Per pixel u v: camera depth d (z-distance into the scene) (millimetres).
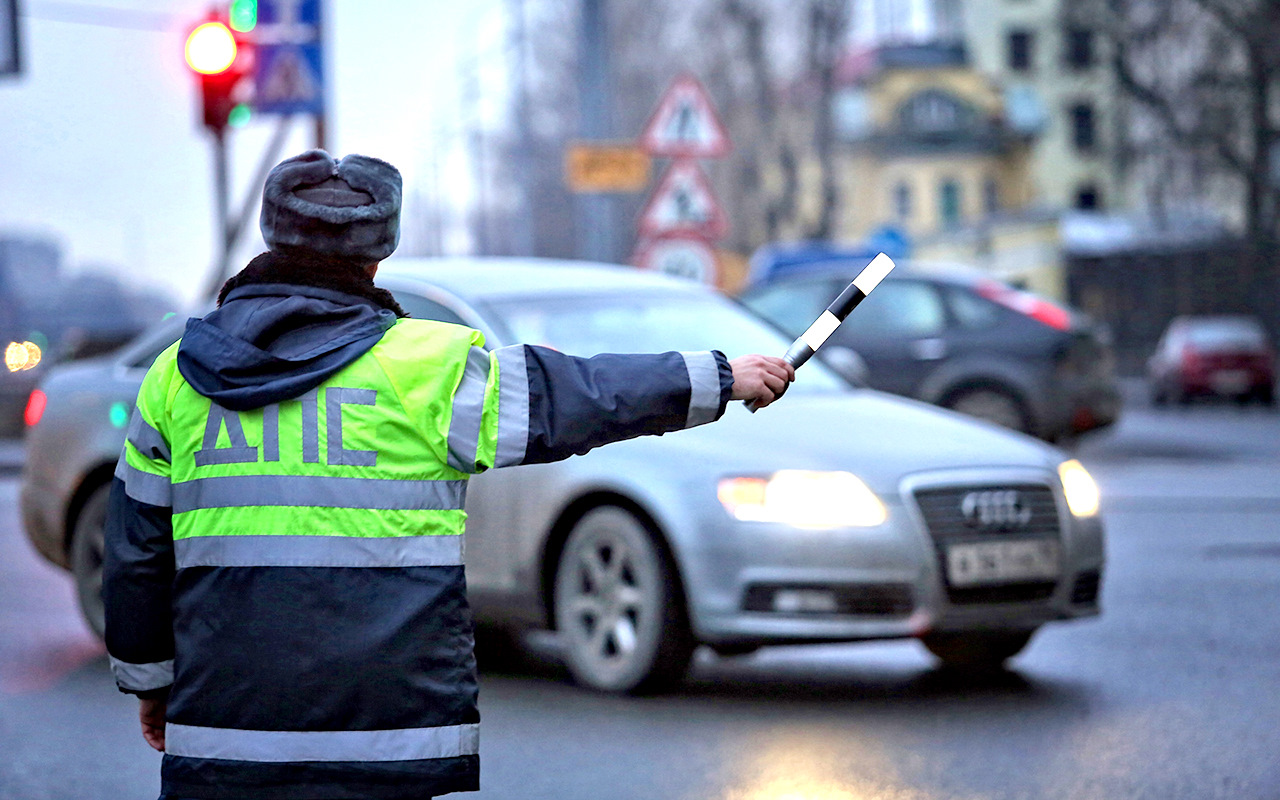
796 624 14273
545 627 15680
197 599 6055
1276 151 91938
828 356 18469
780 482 14430
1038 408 33406
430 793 5973
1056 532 15055
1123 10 88875
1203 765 12336
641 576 14828
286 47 32406
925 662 16891
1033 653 16812
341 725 5934
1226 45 85438
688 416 6387
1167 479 33125
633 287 17703
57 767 13078
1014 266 117000
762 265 52562
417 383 6082
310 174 6297
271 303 6168
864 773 12250
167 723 6094
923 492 14523
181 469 6156
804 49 114312
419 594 6020
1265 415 60219
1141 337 102000
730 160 119375
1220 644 16891
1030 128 158250
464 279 17125
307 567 5961
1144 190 108188
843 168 158500
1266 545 23734
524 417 6145
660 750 13039
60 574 23719
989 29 160375
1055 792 11680
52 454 18312
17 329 124000
